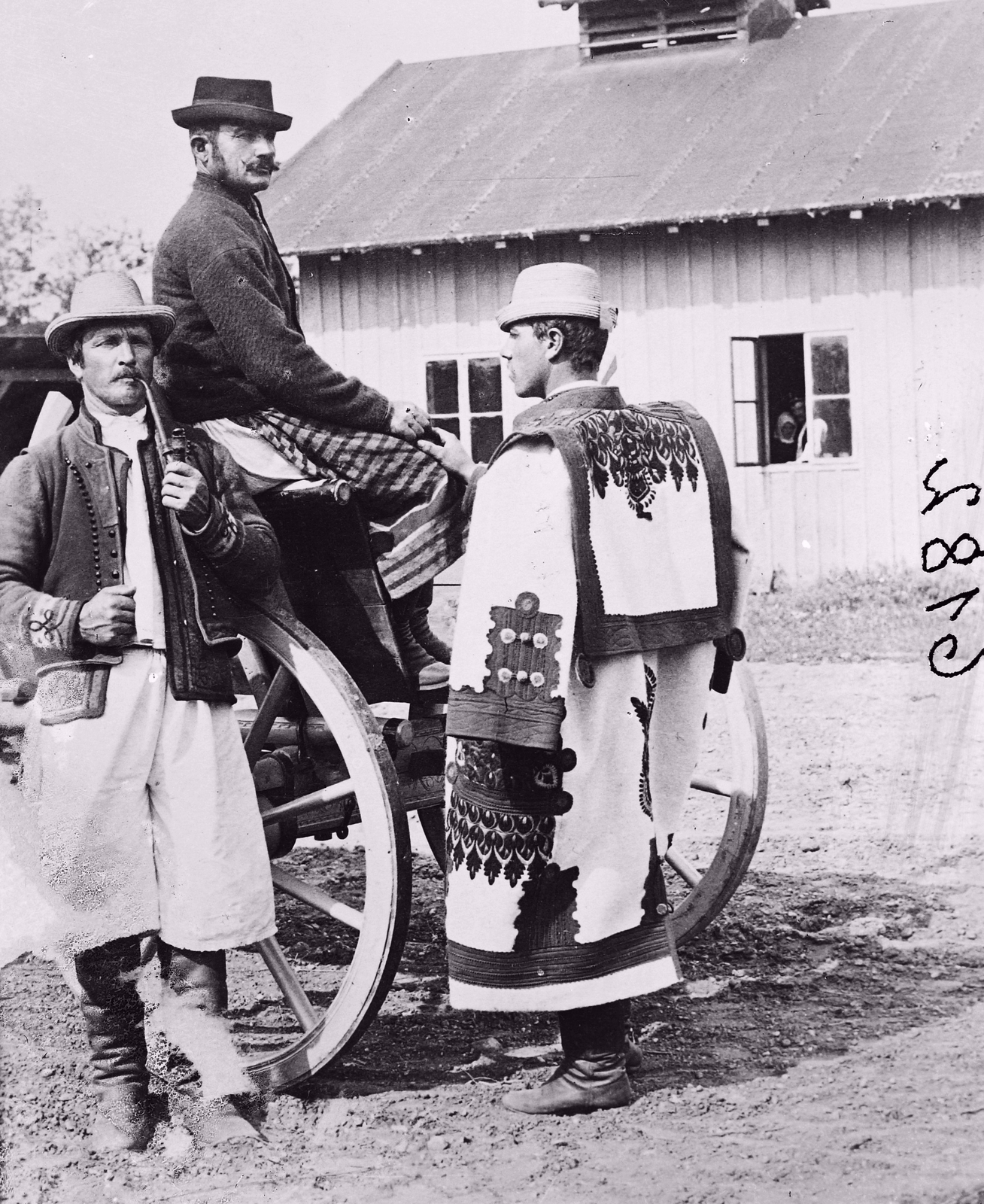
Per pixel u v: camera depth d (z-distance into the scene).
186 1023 3.39
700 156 15.07
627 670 3.37
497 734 3.22
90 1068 3.59
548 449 3.30
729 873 4.35
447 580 12.05
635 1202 2.89
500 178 15.50
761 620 12.36
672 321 14.87
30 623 3.25
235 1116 3.32
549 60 17.89
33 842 3.36
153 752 3.30
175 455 3.38
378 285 15.41
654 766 3.62
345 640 3.92
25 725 3.64
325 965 4.59
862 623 11.86
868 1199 2.87
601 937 3.32
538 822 3.31
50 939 3.39
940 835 5.97
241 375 3.94
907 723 8.19
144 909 3.30
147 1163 3.12
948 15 16.88
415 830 6.47
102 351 3.35
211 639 3.33
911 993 4.20
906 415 14.39
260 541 3.45
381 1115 3.39
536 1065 3.76
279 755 3.85
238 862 3.35
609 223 14.27
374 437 3.91
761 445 14.79
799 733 8.04
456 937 3.38
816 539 14.58
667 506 3.49
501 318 3.58
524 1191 2.95
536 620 3.22
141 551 3.33
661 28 17.28
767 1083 3.55
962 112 14.88
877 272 14.35
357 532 3.83
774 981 4.33
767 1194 2.90
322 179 16.12
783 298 14.60
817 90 15.83
